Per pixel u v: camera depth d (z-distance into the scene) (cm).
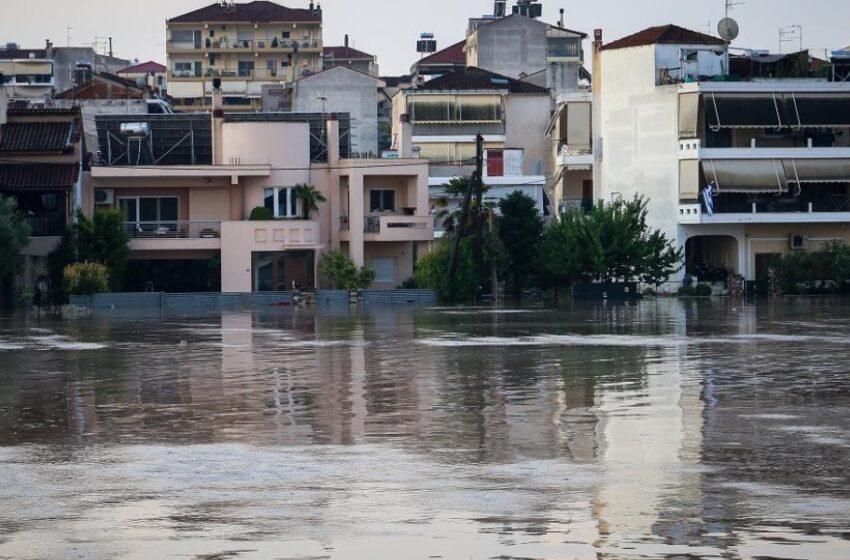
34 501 2438
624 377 4250
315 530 2222
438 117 12950
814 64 11006
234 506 2389
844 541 2127
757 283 10375
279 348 5466
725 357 4903
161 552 2108
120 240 9475
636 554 2073
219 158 10331
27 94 16500
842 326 6594
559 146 12281
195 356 5109
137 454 2892
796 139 10638
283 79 18825
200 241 9831
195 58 18850
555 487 2509
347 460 2795
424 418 3369
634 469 2670
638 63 10738
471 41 16575
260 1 19350
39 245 9300
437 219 11531
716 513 2300
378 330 6538
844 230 10744
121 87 14138
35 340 5991
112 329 6756
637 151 10756
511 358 4922
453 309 8612
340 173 10288
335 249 10319
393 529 2223
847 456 2791
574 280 10094
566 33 16238
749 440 2986
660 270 10000
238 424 3303
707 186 10300
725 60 10681
